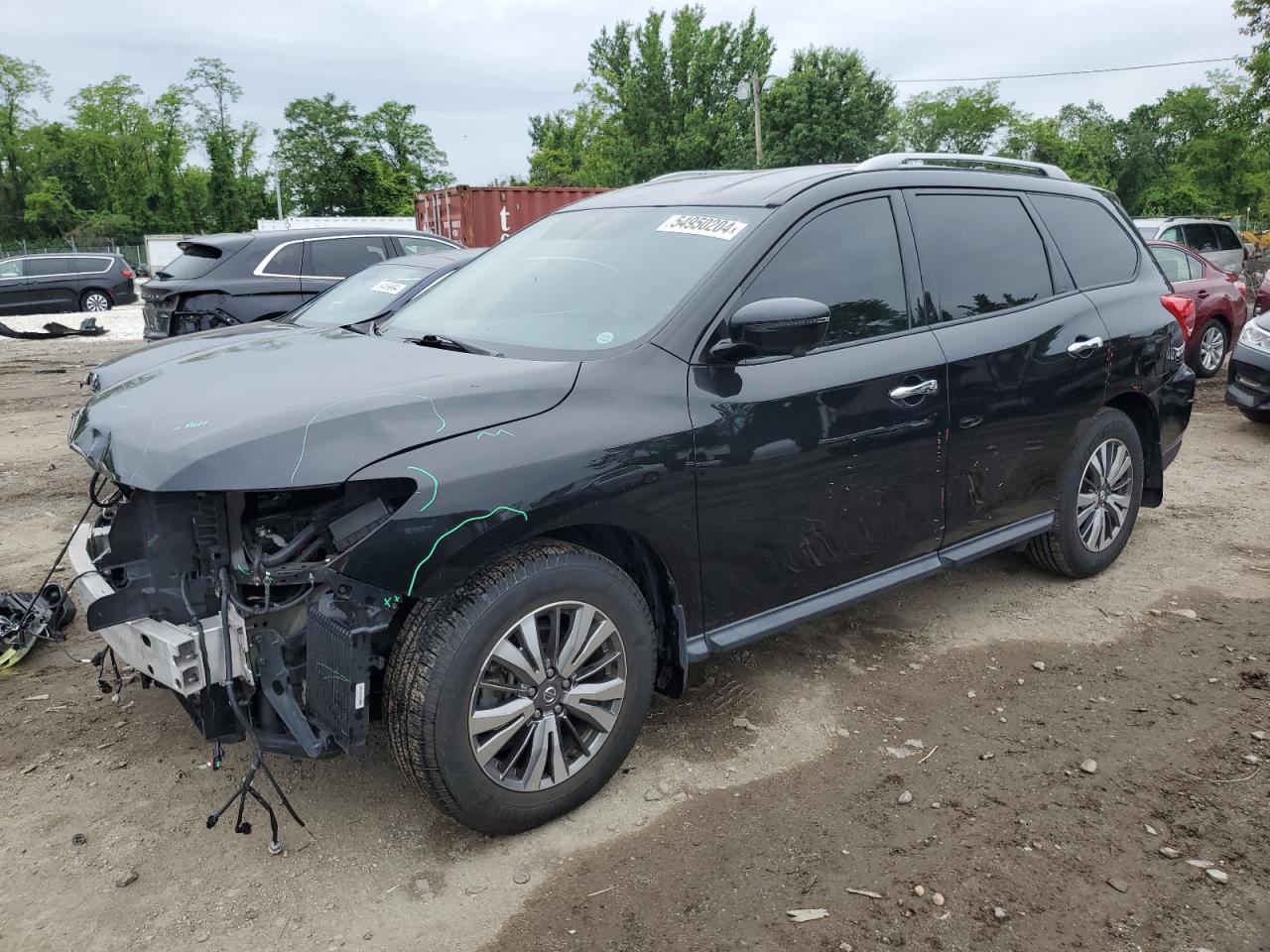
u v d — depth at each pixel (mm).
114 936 2402
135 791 3002
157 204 79812
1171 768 3131
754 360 3135
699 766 3158
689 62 48562
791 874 2627
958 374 3689
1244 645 4027
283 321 6121
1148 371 4633
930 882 2588
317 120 69562
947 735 3348
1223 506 5992
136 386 2963
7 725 3385
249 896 2547
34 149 79938
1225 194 63094
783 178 3629
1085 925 2426
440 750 2521
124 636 2646
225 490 2307
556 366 2854
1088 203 4699
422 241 10078
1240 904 2502
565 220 4066
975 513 3934
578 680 2795
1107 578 4781
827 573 3443
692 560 3006
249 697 2623
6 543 5324
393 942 2389
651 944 2375
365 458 2377
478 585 2564
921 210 3787
